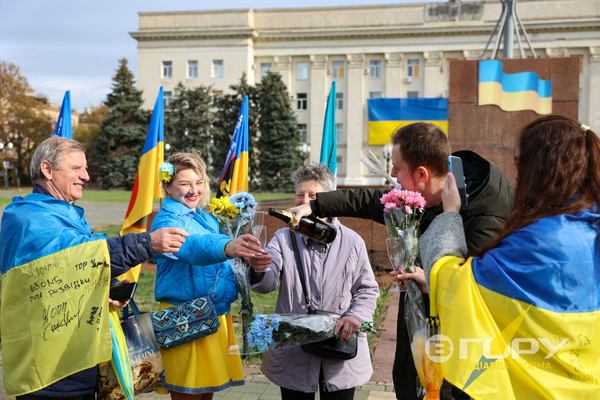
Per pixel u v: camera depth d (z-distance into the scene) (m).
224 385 2.71
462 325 1.73
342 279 2.79
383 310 6.61
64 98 5.60
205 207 3.02
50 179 2.45
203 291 2.71
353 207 2.66
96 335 2.22
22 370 2.22
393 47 43.62
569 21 40.31
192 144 41.88
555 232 1.67
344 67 44.78
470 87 10.55
